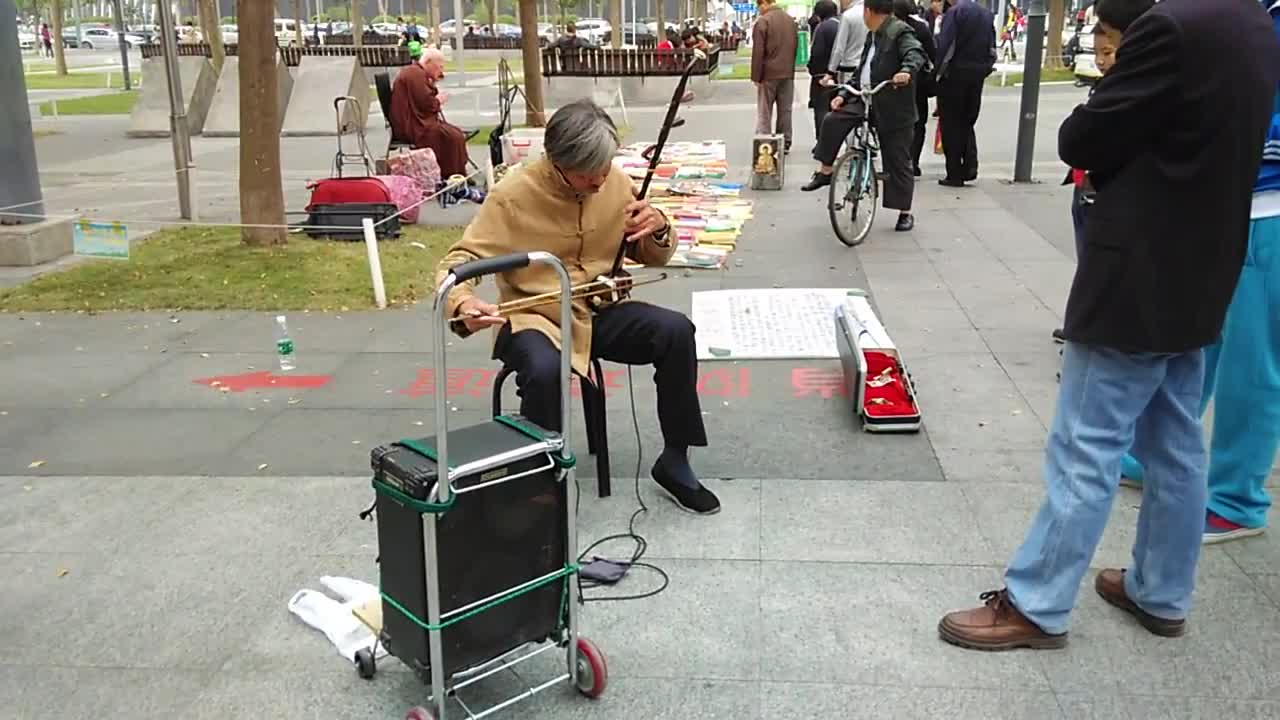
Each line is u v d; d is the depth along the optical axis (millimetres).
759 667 2947
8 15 7816
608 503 3936
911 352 5555
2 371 5547
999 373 5223
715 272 7203
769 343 5707
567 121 3311
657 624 3156
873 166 8055
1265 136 2666
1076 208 4445
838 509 3840
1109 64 3061
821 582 3365
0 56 7836
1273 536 3564
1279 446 4238
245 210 8266
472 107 20312
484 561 2576
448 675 2588
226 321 6402
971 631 2992
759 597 3287
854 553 3535
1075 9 39625
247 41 7965
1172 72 2508
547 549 2693
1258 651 2963
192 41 29250
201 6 25188
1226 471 3504
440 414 2395
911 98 8086
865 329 4895
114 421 4844
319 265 7641
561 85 20688
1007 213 9109
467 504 2510
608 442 4504
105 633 3182
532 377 3449
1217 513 3535
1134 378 2744
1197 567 3377
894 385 4695
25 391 5250
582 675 2818
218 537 3752
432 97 10562
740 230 8469
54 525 3861
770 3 12445
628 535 3686
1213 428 3535
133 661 3043
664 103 20500
